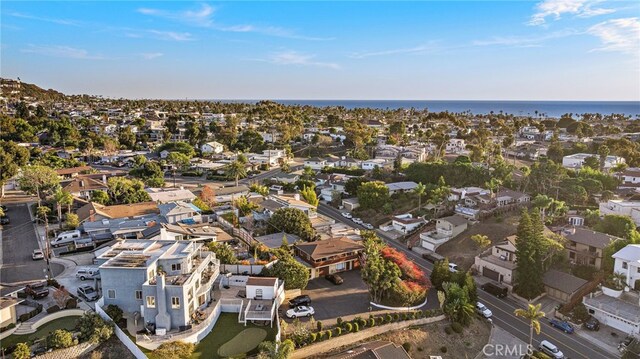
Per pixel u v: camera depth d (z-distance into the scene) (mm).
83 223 76625
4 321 45906
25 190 91500
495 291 66062
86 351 43656
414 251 81750
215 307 50406
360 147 169750
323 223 85938
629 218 76438
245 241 74062
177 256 50188
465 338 54406
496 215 90438
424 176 119625
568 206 92000
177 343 43844
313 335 47938
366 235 77625
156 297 45875
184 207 82250
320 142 186500
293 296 58688
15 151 117250
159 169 125500
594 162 120438
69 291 54344
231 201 98375
